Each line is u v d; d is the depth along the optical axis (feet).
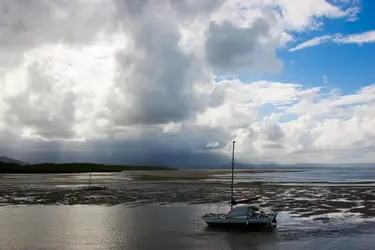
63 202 194.39
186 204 183.93
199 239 109.09
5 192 246.68
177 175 543.39
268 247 99.60
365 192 230.07
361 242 103.19
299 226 124.98
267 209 161.58
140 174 600.80
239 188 265.75
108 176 504.84
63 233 117.80
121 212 159.22
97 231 120.47
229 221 123.44
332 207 166.50
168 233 117.08
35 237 112.47
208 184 309.42
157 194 230.07
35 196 221.87
